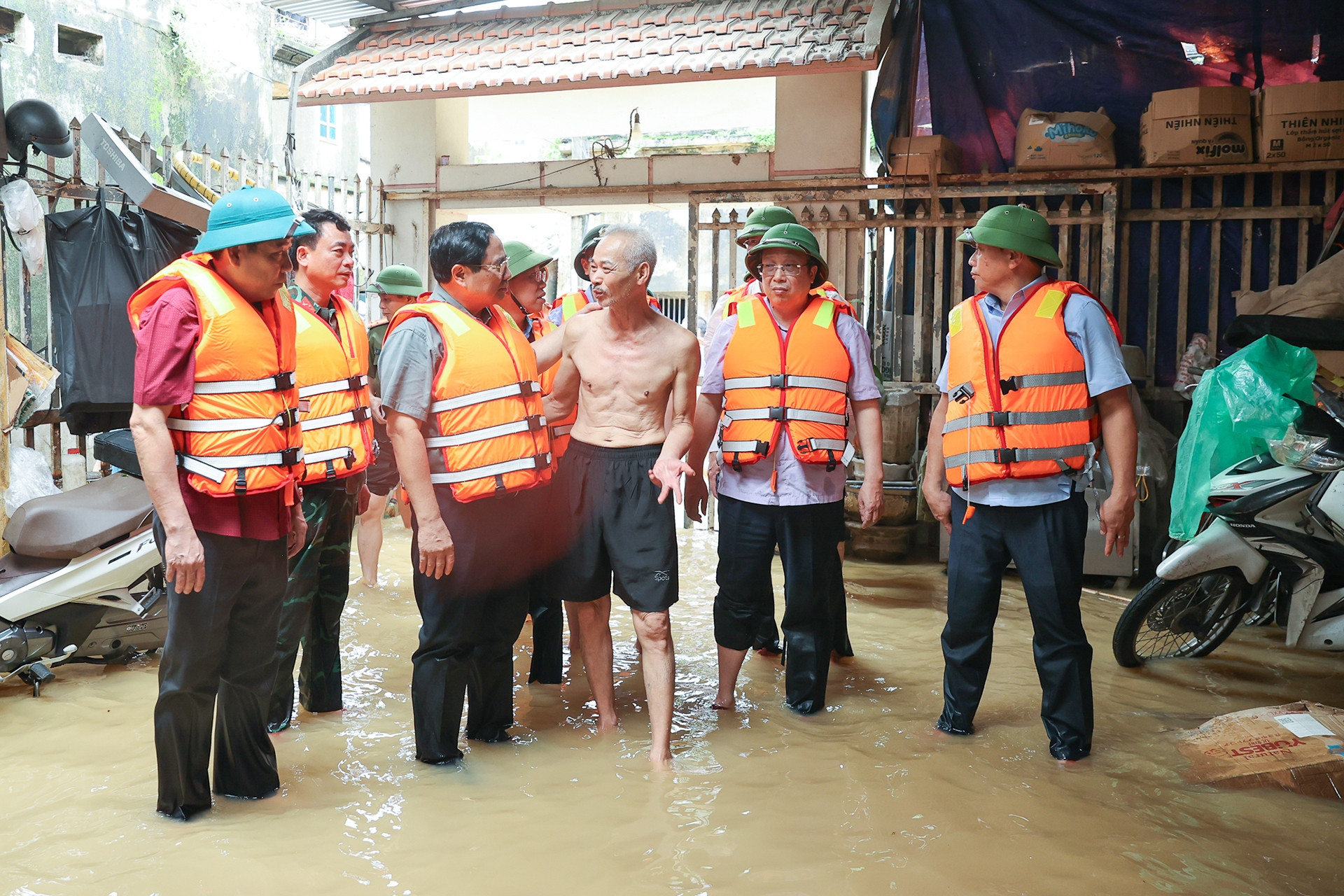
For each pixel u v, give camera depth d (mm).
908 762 3572
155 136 14633
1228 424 4586
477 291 3486
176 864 2746
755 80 9977
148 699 4113
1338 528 4266
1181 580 4590
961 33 7734
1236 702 4289
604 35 8336
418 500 3324
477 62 8312
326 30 18078
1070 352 3521
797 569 4008
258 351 2877
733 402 4043
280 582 3086
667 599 3549
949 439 3715
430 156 9070
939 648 5094
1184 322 7297
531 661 4660
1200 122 6828
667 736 3543
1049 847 2936
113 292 5520
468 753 3621
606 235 3471
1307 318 5480
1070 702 3598
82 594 4199
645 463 3570
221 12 15766
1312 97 6648
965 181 7527
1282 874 2801
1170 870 2812
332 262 3885
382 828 3000
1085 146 7117
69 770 3387
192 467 2812
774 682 4535
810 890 2680
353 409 3857
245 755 3156
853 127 7883
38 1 12805
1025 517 3574
